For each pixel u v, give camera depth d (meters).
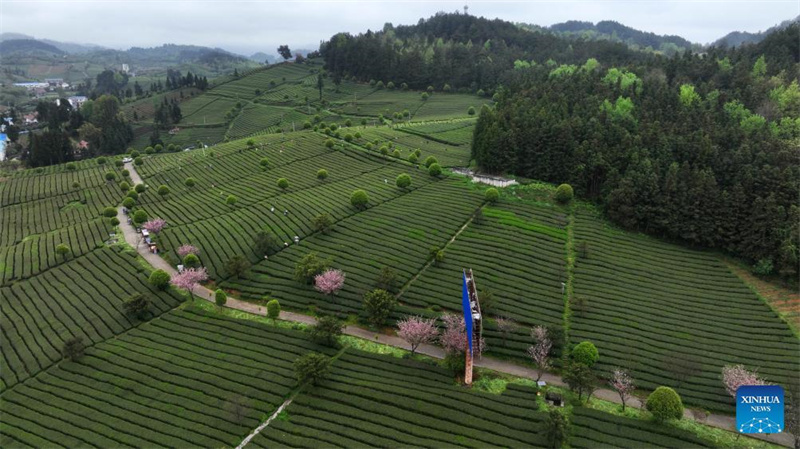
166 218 91.56
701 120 91.38
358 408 46.25
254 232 80.50
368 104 199.25
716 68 125.00
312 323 59.91
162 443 41.94
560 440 41.16
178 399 47.16
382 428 43.50
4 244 87.25
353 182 103.38
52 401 47.62
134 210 96.50
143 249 79.50
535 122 98.19
